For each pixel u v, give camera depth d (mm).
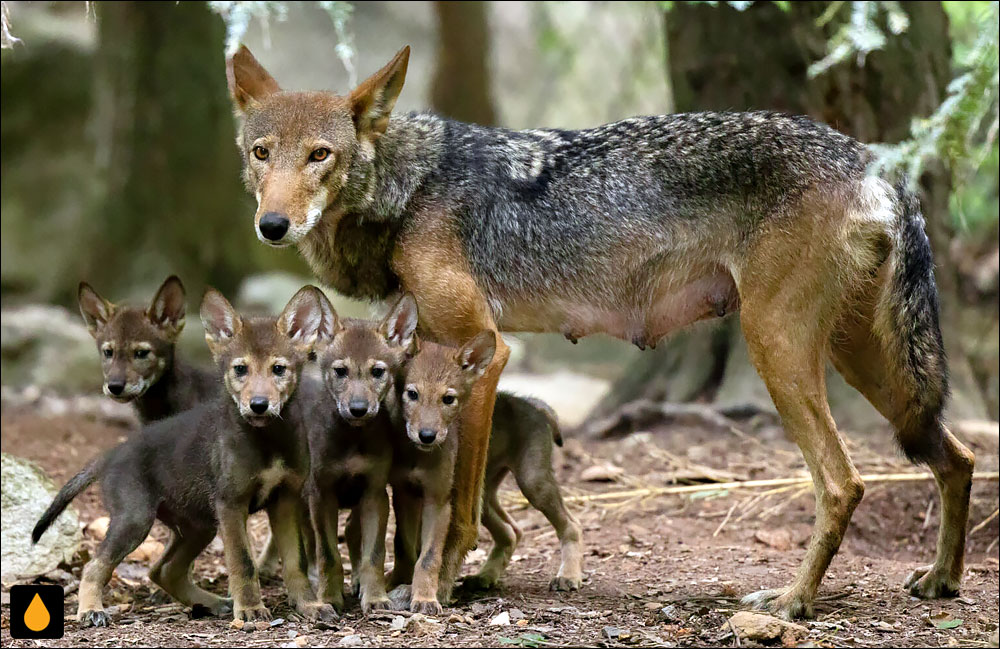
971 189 20438
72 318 22844
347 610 9508
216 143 24516
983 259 20750
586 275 10367
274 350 8977
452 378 9258
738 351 16547
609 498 13930
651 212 10133
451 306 10008
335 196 9797
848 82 15102
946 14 15555
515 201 10328
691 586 10398
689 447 15633
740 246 9820
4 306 23438
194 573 11195
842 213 9555
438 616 9109
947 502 10023
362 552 9453
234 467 8953
